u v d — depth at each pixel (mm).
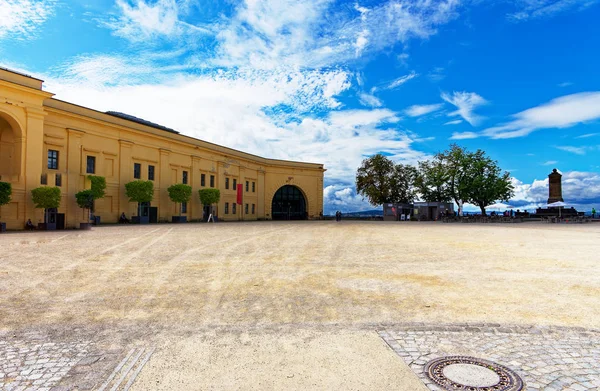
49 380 4137
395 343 5238
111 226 34625
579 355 4820
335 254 14516
